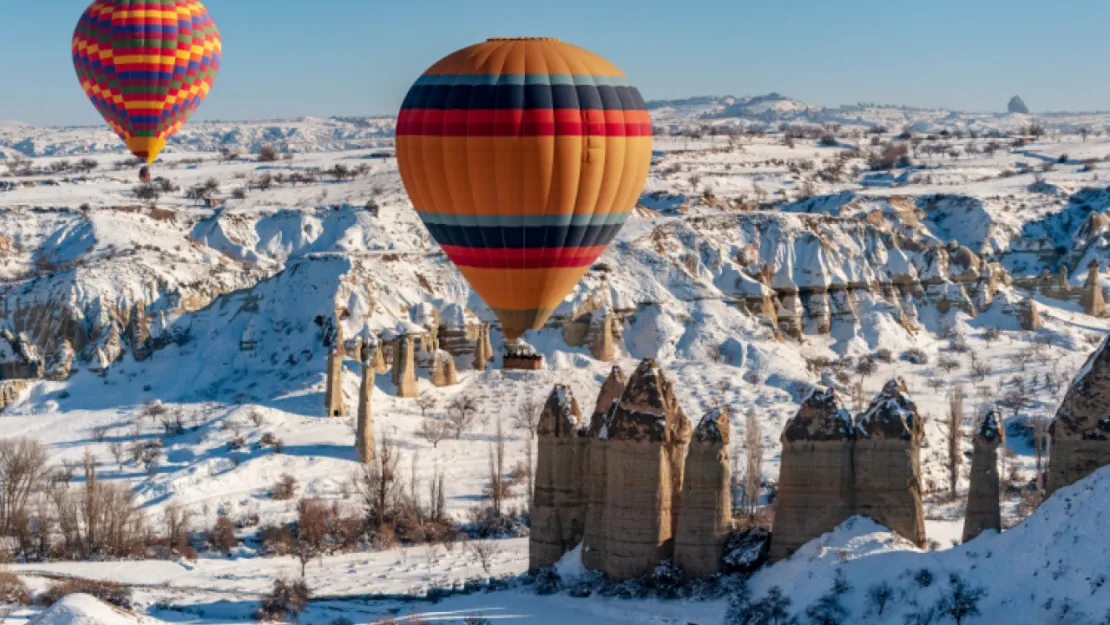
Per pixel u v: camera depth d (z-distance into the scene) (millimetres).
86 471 108625
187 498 111750
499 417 132500
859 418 75562
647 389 76812
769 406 133750
